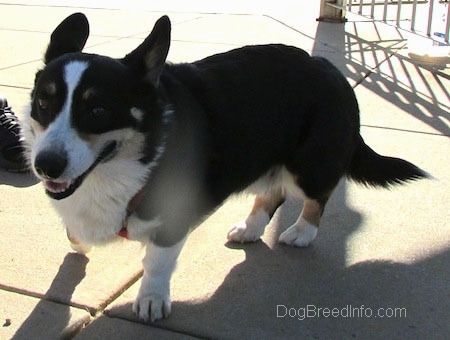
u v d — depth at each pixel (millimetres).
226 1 4273
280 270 1459
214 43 3086
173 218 1280
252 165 1427
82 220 1290
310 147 1483
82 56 1212
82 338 1256
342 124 1505
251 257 1505
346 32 3414
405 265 1470
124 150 1208
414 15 3010
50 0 4258
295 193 1545
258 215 1563
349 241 1562
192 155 1296
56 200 1248
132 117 1205
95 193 1236
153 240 1301
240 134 1375
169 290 1339
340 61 2869
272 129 1427
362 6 3662
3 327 1270
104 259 1476
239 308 1338
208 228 1620
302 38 3258
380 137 2082
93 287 1383
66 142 1137
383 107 2322
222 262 1483
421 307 1344
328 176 1513
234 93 1379
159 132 1242
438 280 1421
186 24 3520
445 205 1702
